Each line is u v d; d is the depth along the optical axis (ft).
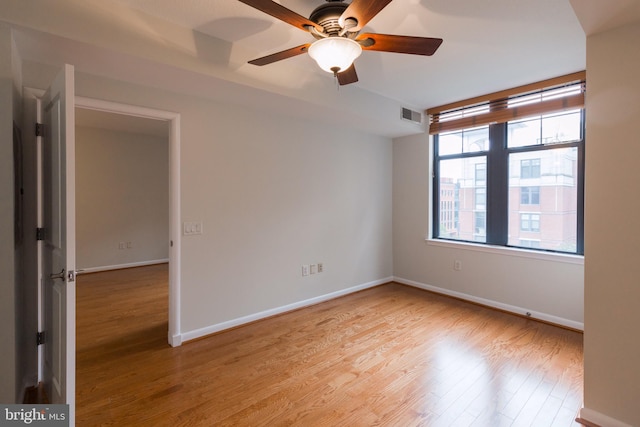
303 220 12.32
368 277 14.92
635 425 5.58
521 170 11.75
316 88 10.07
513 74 10.07
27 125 6.77
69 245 5.23
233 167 10.32
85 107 7.77
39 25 5.66
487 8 6.59
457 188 13.66
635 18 5.32
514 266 11.69
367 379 7.56
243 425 6.05
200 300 9.73
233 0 6.40
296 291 12.21
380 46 5.86
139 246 19.98
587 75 5.92
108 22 6.37
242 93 9.12
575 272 10.27
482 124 12.25
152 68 7.36
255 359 8.50
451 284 13.66
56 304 5.93
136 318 11.37
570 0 4.87
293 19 5.21
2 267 5.50
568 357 8.54
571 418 6.24
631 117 5.51
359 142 14.19
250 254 10.85
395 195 15.67
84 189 18.08
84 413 6.34
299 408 6.54
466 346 9.19
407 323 10.86
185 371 7.91
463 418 6.24
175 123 9.04
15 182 5.94
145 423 6.09
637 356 5.54
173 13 6.86
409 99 12.60
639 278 5.49
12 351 5.61
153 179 20.52
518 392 7.05
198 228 9.62
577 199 10.46
